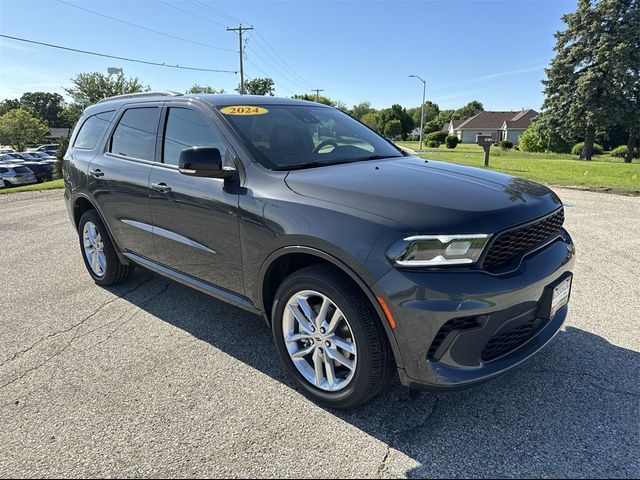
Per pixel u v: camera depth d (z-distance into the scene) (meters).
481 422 2.46
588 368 2.93
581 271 4.79
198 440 2.36
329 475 2.12
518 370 2.93
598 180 12.77
